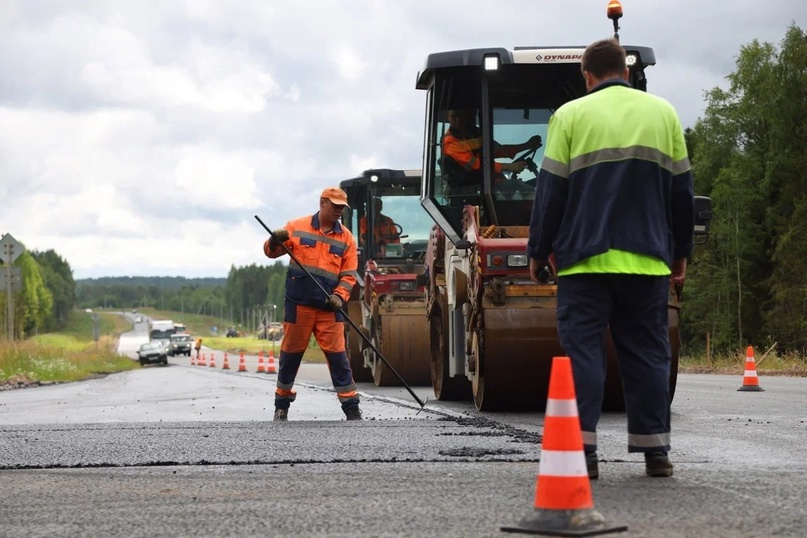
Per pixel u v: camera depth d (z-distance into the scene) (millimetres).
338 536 5637
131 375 51250
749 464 8492
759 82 86750
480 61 16766
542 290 15109
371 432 11477
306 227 14891
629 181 7664
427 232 30594
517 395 15367
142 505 6855
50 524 6219
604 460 8641
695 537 5352
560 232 7836
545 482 5500
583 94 17141
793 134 84625
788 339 79625
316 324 14828
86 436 11586
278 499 6969
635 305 7711
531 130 17078
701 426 12562
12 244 43688
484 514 6152
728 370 38906
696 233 14094
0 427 13078
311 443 10328
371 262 29188
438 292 19172
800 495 6746
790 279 80250
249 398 23422
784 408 16156
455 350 17453
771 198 87438
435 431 11461
